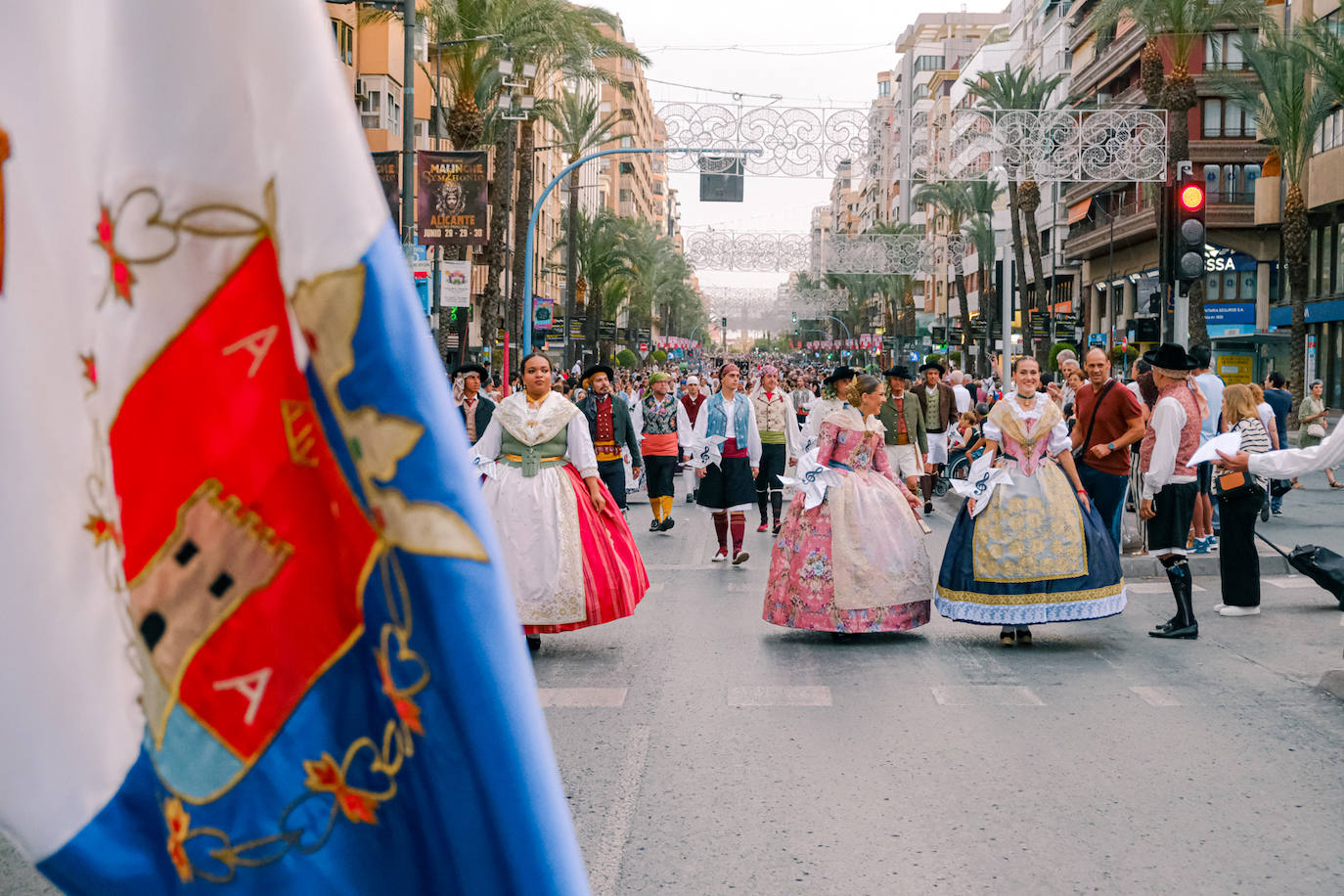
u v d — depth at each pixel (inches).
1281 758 235.1
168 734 43.7
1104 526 367.9
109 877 44.2
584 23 1441.9
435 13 1261.1
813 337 6023.6
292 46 40.8
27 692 44.4
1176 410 349.1
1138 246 2374.5
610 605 337.1
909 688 297.6
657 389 651.5
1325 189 1619.1
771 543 598.5
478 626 40.1
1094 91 2623.0
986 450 353.1
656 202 7106.3
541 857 40.6
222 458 43.6
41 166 42.9
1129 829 195.8
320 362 40.4
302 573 43.3
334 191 40.3
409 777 41.9
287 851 43.1
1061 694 289.7
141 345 43.3
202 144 42.4
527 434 337.7
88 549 44.6
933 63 4729.3
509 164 1478.8
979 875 177.0
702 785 220.7
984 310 2689.5
